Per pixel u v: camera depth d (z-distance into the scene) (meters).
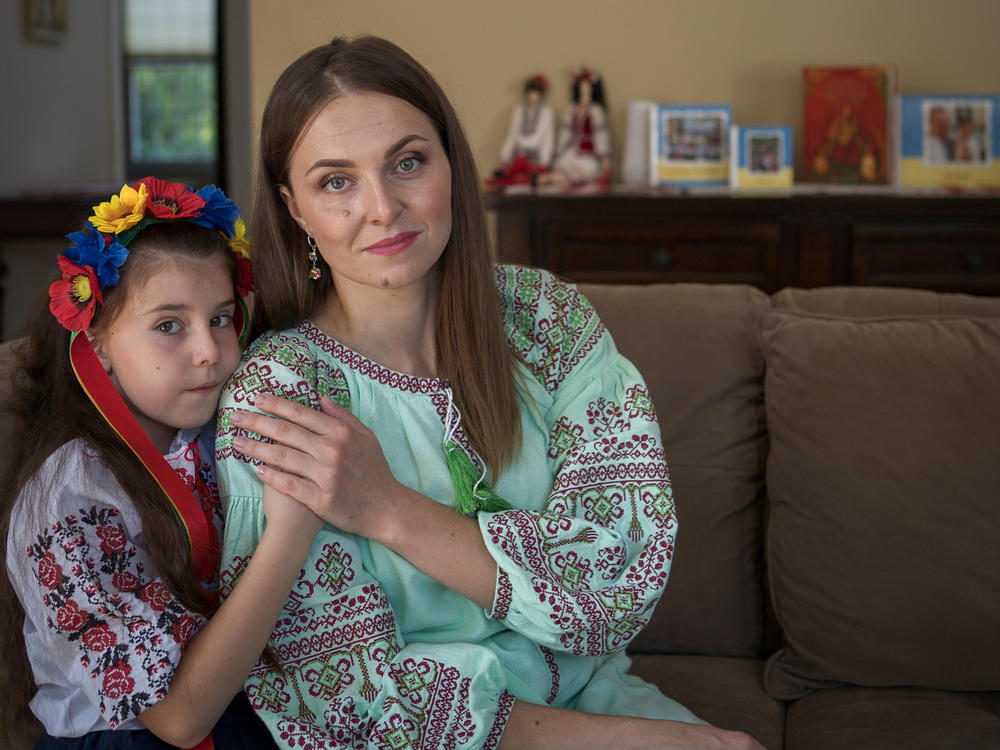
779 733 1.59
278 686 1.25
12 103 5.30
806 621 1.70
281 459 1.23
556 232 3.42
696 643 1.83
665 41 3.95
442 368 1.41
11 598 1.29
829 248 3.35
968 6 3.83
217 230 1.33
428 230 1.29
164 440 1.34
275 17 4.00
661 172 3.75
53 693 1.24
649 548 1.37
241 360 1.33
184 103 7.95
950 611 1.63
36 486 1.22
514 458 1.41
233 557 1.25
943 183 3.69
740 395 1.89
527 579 1.28
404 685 1.26
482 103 4.04
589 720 1.30
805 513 1.72
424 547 1.28
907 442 1.70
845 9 3.88
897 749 1.49
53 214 4.80
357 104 1.26
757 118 3.96
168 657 1.16
